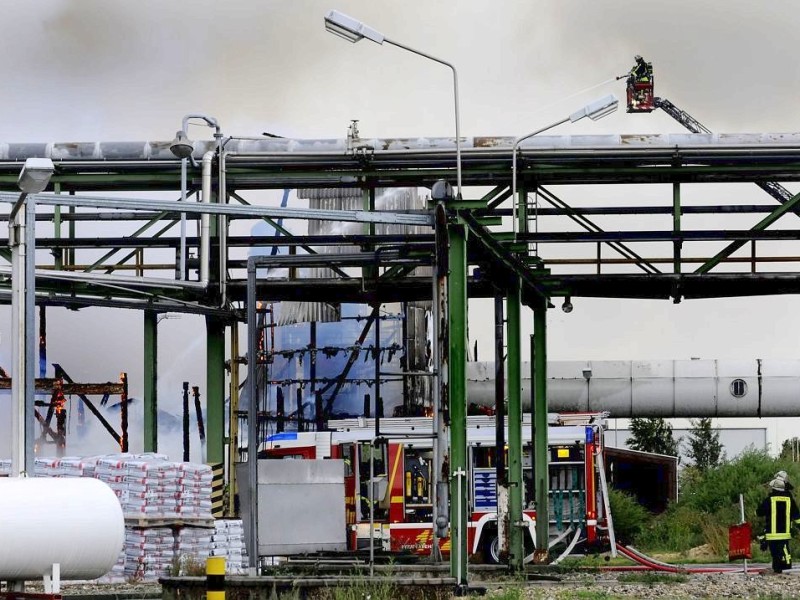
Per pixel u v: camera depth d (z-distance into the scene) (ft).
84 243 188.03
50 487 89.04
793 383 262.26
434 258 142.51
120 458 153.79
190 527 154.40
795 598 115.03
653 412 265.34
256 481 137.59
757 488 216.13
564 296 185.37
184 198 180.34
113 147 185.37
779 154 178.91
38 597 86.43
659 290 185.88
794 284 184.14
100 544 89.25
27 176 109.70
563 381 262.67
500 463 155.12
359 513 180.14
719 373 263.08
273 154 182.39
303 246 187.11
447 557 175.73
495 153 180.96
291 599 111.14
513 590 118.73
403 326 225.56
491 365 253.85
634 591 124.88
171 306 185.68
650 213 186.91
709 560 185.47
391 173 184.03
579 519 179.83
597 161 181.37
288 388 248.93
